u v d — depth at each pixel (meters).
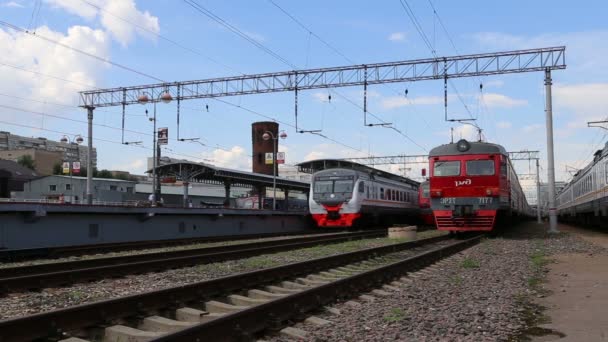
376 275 11.42
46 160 115.12
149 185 79.31
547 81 28.91
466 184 24.75
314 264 13.66
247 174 44.00
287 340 6.85
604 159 28.12
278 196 89.81
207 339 6.20
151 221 26.89
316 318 7.93
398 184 44.34
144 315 7.89
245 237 30.14
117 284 11.30
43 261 16.25
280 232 36.44
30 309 8.66
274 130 81.88
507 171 26.19
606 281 11.62
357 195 35.09
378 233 30.94
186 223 29.52
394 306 9.03
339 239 25.42
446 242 24.41
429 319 8.04
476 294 10.30
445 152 25.45
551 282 11.84
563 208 57.19
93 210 23.05
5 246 19.41
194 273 13.18
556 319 8.07
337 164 46.66
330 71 31.20
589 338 6.89
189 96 34.09
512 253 18.53
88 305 7.18
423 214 47.50
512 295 10.23
